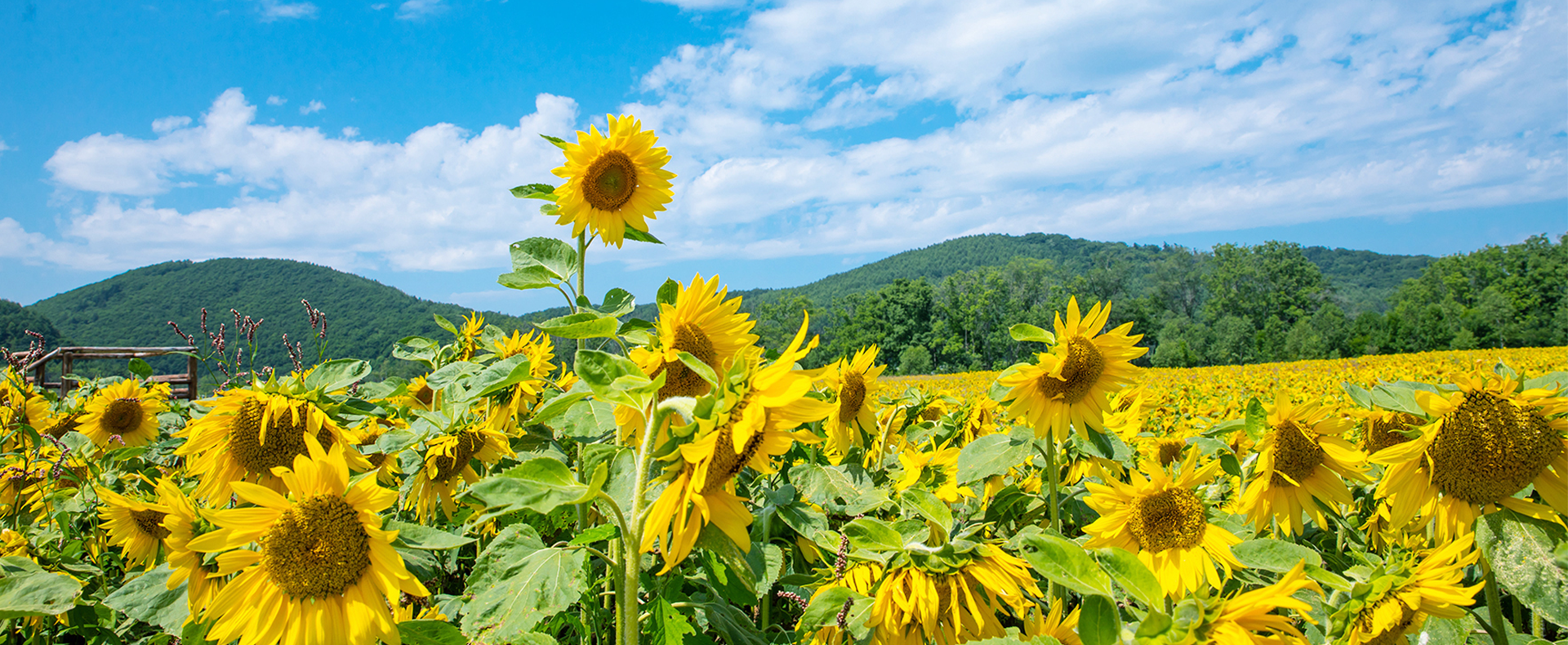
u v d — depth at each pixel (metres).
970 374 36.03
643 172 3.44
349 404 2.79
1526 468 2.17
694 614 2.49
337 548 1.98
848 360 3.62
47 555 2.91
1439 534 2.31
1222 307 124.88
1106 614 1.64
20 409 4.36
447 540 2.12
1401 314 98.12
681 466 1.86
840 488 2.90
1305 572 2.10
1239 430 2.95
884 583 2.04
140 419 5.12
